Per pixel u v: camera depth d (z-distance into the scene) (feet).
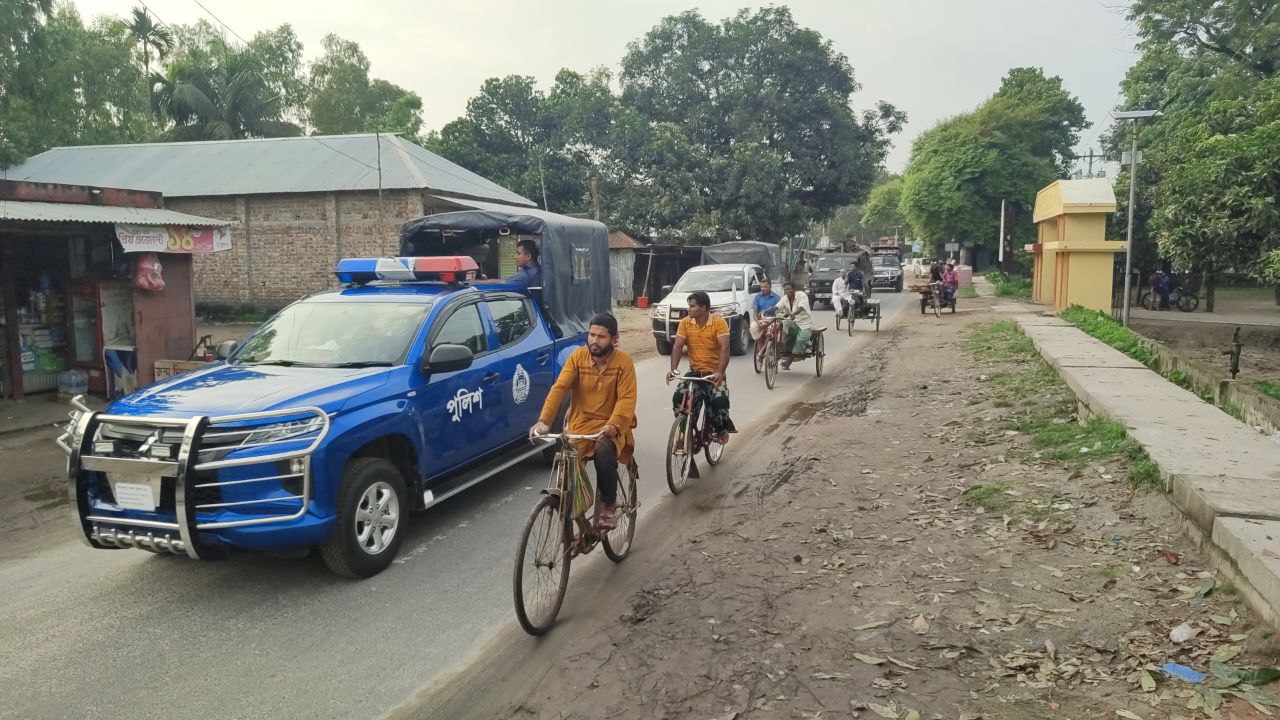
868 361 47.98
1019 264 163.53
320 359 18.08
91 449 14.90
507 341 22.16
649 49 133.80
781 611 13.84
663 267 108.06
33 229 34.78
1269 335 66.69
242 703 11.53
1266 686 10.57
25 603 15.05
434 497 18.16
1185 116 84.58
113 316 37.76
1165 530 15.71
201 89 125.18
